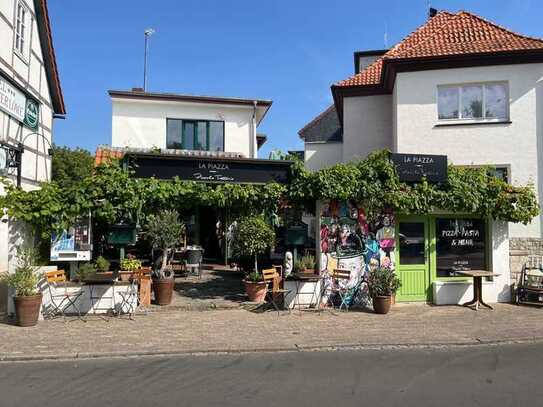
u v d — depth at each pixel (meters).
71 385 6.07
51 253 10.49
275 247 13.94
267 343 8.22
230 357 7.51
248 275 11.97
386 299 10.72
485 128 14.99
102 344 8.03
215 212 18.86
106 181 10.70
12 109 13.41
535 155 14.68
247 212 11.90
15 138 13.75
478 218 12.34
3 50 12.96
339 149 21.25
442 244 12.21
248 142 22.67
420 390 5.89
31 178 15.11
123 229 11.07
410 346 8.23
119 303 10.40
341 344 8.20
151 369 6.81
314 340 8.45
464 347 8.23
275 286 11.20
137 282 10.79
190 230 19.36
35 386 6.04
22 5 14.53
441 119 15.38
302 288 11.27
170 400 5.52
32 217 10.18
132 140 21.86
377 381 6.27
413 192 11.59
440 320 10.19
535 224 14.51
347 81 18.19
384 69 16.25
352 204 11.73
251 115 22.84
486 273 11.27
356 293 11.59
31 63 15.30
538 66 14.81
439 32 17.00
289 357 7.51
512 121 14.84
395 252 11.94
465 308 11.50
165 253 11.29
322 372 6.68
